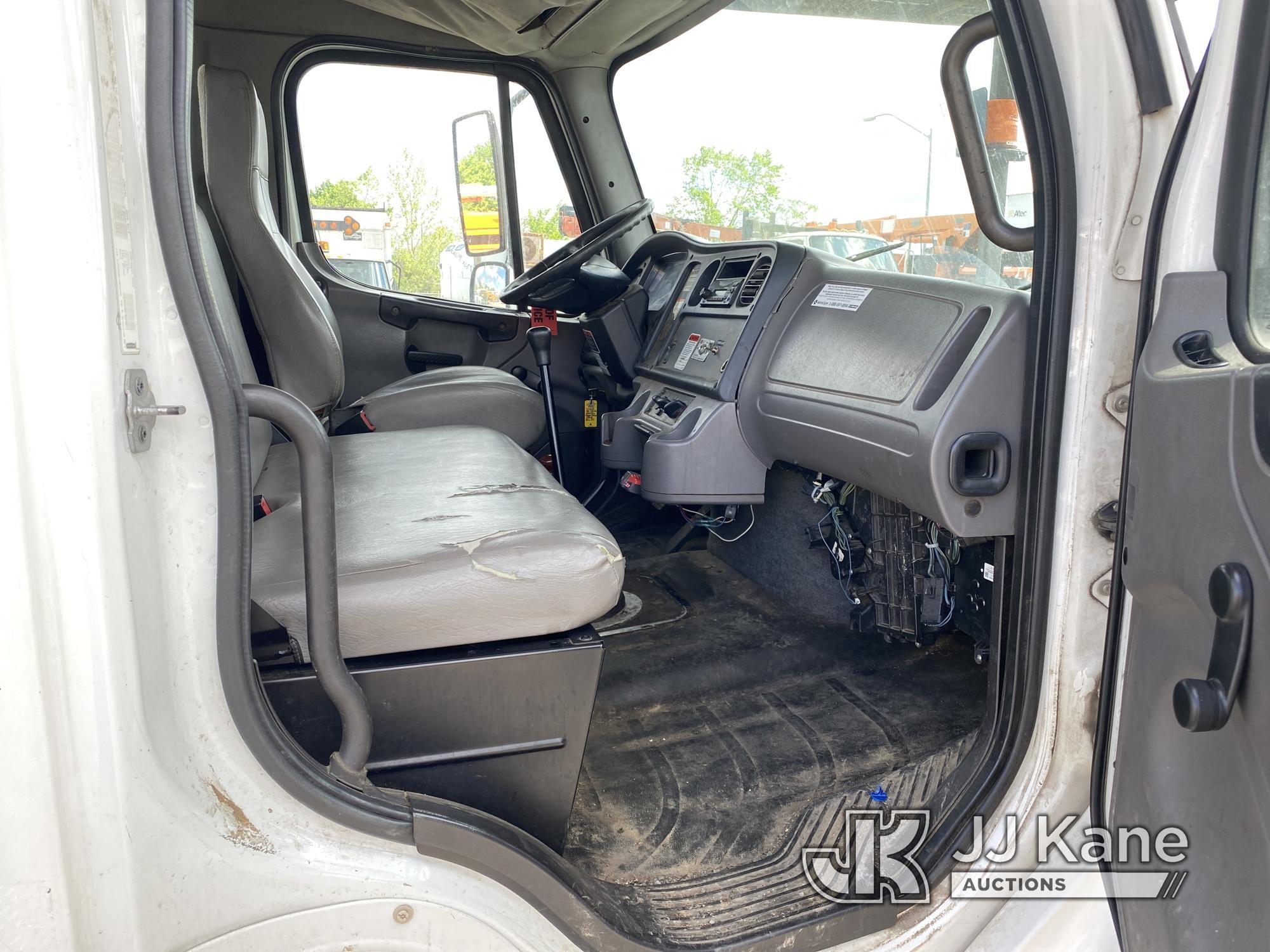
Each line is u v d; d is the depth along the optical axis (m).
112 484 0.67
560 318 3.15
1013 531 1.40
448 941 0.90
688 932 1.12
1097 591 1.09
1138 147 1.00
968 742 1.61
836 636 2.19
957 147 1.23
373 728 1.01
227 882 0.80
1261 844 0.73
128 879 0.72
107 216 0.66
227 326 1.71
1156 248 0.95
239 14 2.82
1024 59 1.01
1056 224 1.05
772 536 2.43
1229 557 0.75
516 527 1.18
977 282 1.66
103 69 0.66
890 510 1.96
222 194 2.06
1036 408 1.09
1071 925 1.13
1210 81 0.90
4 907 0.69
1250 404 0.74
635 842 1.46
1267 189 0.83
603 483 2.96
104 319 0.65
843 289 1.88
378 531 1.22
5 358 0.64
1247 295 0.83
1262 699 0.71
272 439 2.27
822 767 1.66
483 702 1.07
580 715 1.11
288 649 1.02
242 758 0.82
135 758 0.72
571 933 0.99
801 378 1.88
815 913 1.10
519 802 1.11
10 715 0.67
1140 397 0.91
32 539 0.66
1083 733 1.12
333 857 0.86
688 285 2.52
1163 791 0.87
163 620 0.76
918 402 1.48
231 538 0.77
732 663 2.05
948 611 1.98
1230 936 0.77
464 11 2.64
